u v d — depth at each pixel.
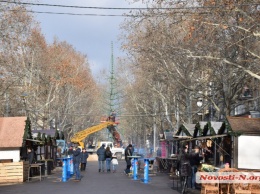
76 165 38.25
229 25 30.55
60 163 65.75
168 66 53.44
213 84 55.16
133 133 144.88
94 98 120.25
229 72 44.41
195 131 39.84
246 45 37.62
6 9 50.00
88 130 97.81
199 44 40.78
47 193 28.45
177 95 61.72
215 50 40.53
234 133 28.08
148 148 90.25
